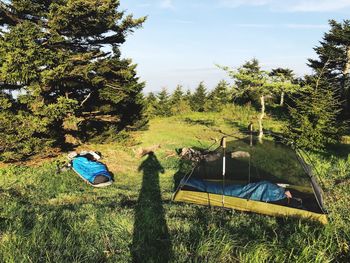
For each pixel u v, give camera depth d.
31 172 12.82
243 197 8.67
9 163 14.04
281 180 8.81
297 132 18.80
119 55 19.72
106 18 16.27
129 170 14.52
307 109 18.55
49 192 10.68
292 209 8.11
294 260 5.41
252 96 36.28
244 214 8.08
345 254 5.64
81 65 16.09
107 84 18.30
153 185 12.26
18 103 14.55
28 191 10.55
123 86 19.08
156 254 5.63
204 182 9.29
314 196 8.41
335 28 30.94
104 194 10.75
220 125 28.00
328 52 30.30
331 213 8.12
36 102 14.11
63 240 5.84
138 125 24.08
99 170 12.43
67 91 17.70
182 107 40.31
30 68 12.51
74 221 6.91
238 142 9.48
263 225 7.16
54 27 14.68
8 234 5.87
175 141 20.89
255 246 5.59
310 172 9.09
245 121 29.75
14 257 5.07
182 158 16.67
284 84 17.80
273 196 8.44
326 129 18.34
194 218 7.61
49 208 8.42
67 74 14.84
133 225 6.87
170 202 9.39
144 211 7.92
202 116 33.84
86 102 20.05
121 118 23.78
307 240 6.11
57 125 16.61
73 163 13.27
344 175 13.05
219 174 9.20
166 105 37.28
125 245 5.92
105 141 18.72
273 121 29.47
